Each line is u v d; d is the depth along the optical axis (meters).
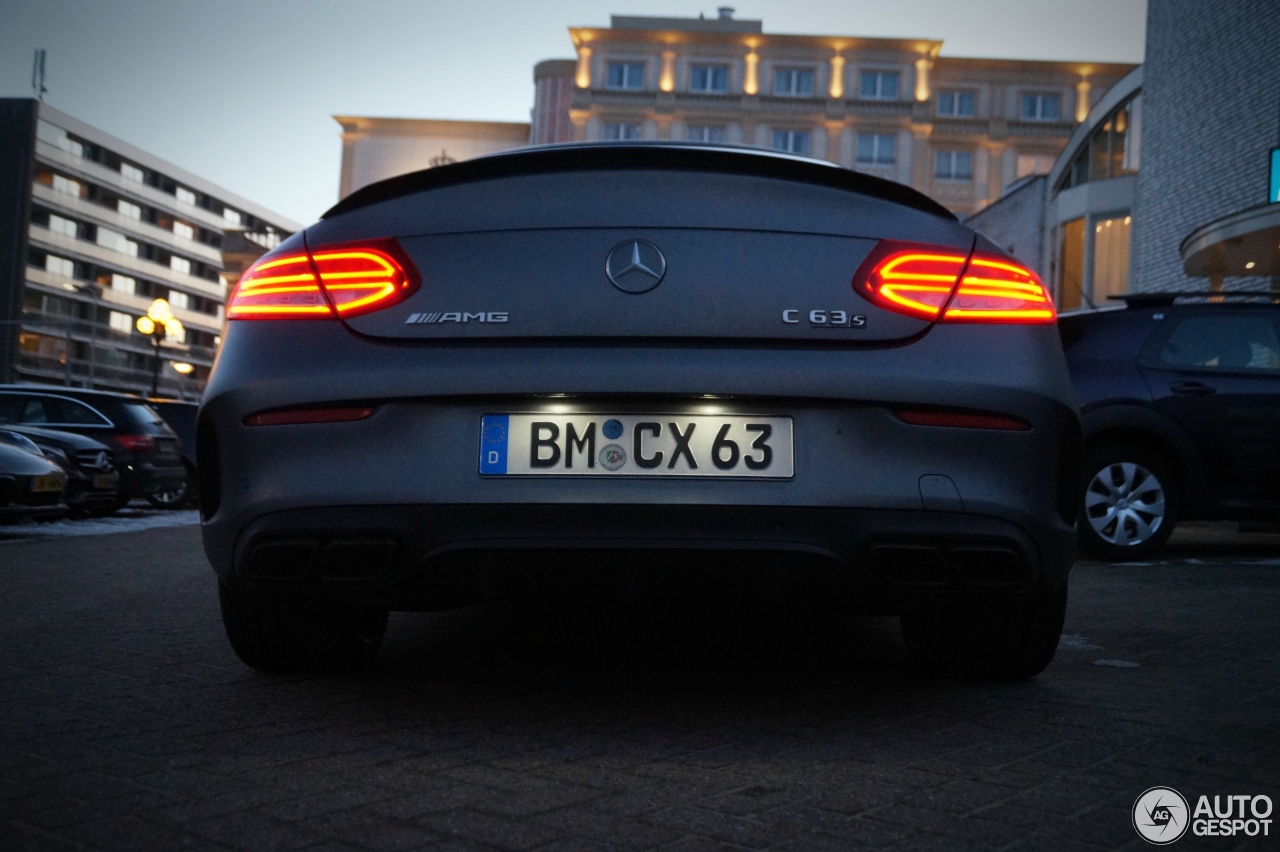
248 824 1.97
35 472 8.57
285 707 2.88
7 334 71.19
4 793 2.14
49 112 73.81
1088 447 6.87
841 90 58.59
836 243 2.65
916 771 2.34
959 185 59.56
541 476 2.51
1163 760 2.45
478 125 70.12
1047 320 2.74
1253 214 13.65
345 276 2.67
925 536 2.52
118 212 80.88
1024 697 3.07
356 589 2.62
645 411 2.53
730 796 2.17
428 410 2.55
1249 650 3.86
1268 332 7.00
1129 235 28.02
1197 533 9.33
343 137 70.44
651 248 2.60
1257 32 17.78
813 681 3.26
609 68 58.44
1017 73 60.53
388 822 1.99
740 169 2.70
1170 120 21.20
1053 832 1.98
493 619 4.39
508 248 2.63
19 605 4.82
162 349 84.88
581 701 2.98
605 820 2.02
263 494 2.59
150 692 3.05
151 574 6.06
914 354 2.58
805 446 2.53
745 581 2.54
